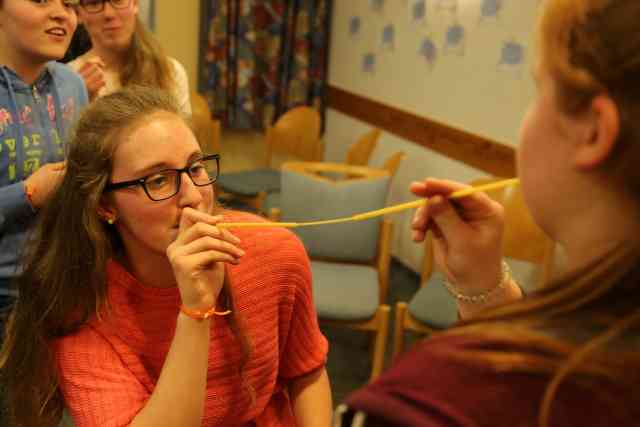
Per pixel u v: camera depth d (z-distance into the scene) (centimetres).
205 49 458
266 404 123
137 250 106
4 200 153
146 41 227
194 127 108
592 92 47
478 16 320
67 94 181
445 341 52
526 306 51
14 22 158
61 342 108
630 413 44
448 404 48
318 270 279
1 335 151
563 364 46
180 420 94
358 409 51
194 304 94
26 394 111
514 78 298
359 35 439
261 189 390
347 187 277
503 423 46
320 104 487
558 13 50
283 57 471
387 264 281
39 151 170
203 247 92
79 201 102
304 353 126
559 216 53
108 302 107
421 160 377
